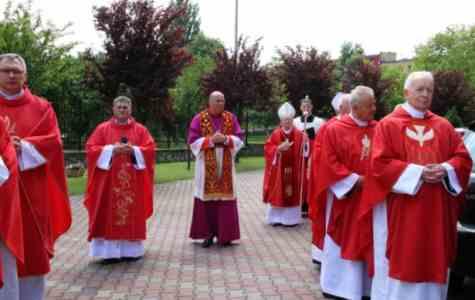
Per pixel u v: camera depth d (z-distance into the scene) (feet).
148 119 59.52
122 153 22.80
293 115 31.94
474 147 18.12
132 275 21.06
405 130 15.03
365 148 17.46
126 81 53.78
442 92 93.97
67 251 25.23
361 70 95.96
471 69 127.44
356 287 17.34
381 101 95.09
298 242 27.30
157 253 24.70
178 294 18.71
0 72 15.23
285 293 18.84
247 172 69.56
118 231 22.74
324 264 18.35
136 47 52.95
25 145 14.84
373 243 16.11
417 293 14.65
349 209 17.19
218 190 25.82
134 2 53.21
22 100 15.57
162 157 81.00
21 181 14.80
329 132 17.75
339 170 17.19
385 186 14.79
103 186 22.76
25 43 51.75
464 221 16.29
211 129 26.02
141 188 23.35
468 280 20.33
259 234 29.32
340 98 23.36
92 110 78.69
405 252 14.52
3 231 12.84
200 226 26.11
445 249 14.57
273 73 84.84
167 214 35.58
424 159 14.76
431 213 14.46
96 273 21.35
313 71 81.56
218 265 22.59
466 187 14.92
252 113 136.26
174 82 56.44
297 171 31.65
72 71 60.85
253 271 21.68
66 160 60.85
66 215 16.47
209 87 76.64
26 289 15.15
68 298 18.26
